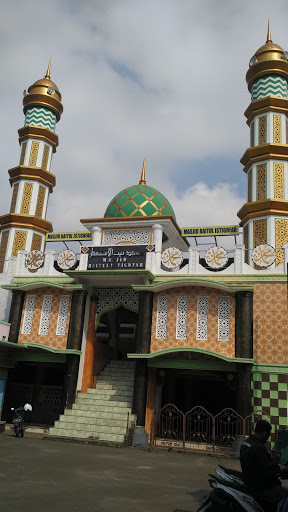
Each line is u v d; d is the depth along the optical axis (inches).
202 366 609.6
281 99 821.2
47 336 694.5
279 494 184.2
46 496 257.0
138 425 591.8
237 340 591.8
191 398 785.6
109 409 627.2
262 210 773.9
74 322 673.0
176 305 642.2
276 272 618.8
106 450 503.5
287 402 565.0
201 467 427.2
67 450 475.5
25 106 975.0
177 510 248.1
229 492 185.3
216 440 641.0
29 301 724.0
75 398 652.7
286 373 572.7
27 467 351.3
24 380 772.0
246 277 626.8
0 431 609.6
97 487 294.2
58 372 767.7
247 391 565.6
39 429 638.5
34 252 744.3
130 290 721.0
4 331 691.4
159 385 697.0
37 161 929.5
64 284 695.1
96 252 693.3
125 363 787.4
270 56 852.0
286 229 760.3
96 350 753.6
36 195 912.9
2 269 863.7
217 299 628.1
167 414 724.0
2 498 243.9
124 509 241.6
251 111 855.1
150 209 809.5
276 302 605.6
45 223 905.5
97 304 730.8
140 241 748.6
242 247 644.1
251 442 193.6
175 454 518.6
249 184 827.4
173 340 628.4
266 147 792.9
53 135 957.8
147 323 633.6
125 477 340.5
